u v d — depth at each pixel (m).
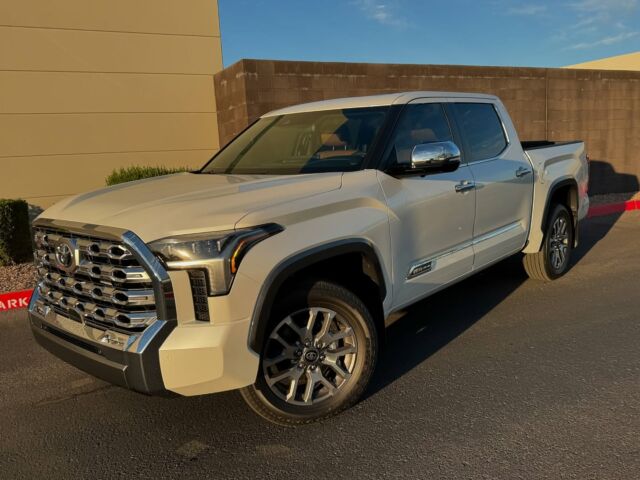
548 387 3.44
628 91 12.31
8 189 8.97
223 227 2.61
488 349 4.09
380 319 3.37
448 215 3.93
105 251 2.67
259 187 3.08
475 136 4.57
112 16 9.30
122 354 2.59
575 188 5.81
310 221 2.93
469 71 10.50
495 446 2.82
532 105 11.29
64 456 2.94
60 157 9.23
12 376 4.02
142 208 2.82
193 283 2.58
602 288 5.51
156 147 9.89
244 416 3.28
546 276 5.62
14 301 5.76
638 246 7.40
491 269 6.33
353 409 3.27
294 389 3.01
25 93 8.89
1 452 3.01
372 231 3.23
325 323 3.07
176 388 2.57
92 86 9.31
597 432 2.90
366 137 3.70
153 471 2.77
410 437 2.95
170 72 9.83
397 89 9.84
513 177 4.74
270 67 8.87
